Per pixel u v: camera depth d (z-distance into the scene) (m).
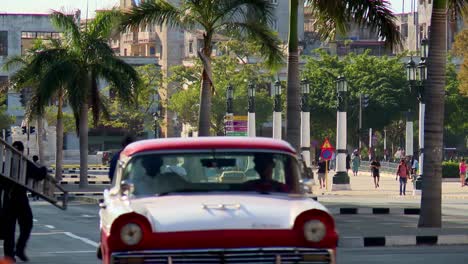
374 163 159.50
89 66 139.12
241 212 26.22
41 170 47.06
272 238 25.67
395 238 60.12
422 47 135.75
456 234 61.78
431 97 67.25
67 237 66.12
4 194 48.72
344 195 135.00
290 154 29.27
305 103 151.12
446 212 95.69
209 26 99.62
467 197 130.62
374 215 91.12
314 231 25.73
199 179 28.69
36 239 64.50
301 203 26.94
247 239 25.62
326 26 83.69
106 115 145.38
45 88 135.50
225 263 25.62
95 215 91.94
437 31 66.88
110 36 139.38
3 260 21.61
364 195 135.00
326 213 25.98
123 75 139.00
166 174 28.64
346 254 53.66
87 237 66.06
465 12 70.06
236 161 28.98
